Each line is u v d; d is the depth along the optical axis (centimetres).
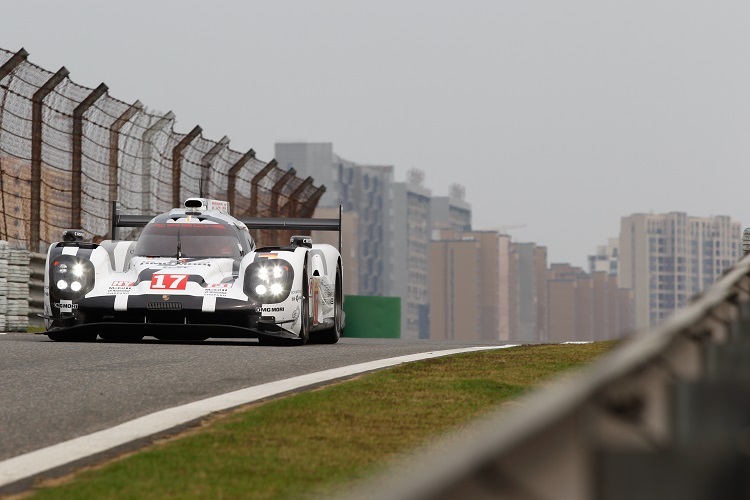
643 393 609
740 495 572
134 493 1245
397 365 2877
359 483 1316
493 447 446
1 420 1895
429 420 1864
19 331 4784
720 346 841
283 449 1566
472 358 2970
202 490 1270
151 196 5522
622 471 541
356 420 1850
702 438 629
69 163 4994
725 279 1227
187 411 1966
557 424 488
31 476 1382
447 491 423
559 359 2953
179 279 3662
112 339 3941
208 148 6044
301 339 3778
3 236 4781
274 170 6731
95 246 3750
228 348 3419
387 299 7075
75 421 1898
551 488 480
